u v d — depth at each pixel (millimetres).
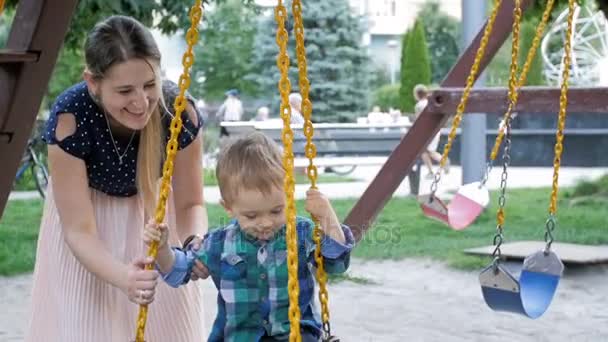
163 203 2584
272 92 27125
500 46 6625
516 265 8211
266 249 2760
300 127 11992
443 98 6473
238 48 32219
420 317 6543
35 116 4164
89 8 10750
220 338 2846
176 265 2754
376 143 15062
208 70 32375
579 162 18797
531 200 13031
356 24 23906
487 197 5297
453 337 5973
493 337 5977
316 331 2820
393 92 29391
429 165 15781
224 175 2627
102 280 3049
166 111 3066
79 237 2996
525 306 3631
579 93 5996
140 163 3088
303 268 2773
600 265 8234
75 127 2977
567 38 4176
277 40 2326
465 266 8258
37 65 4070
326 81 23438
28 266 8586
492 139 18906
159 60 2854
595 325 6266
